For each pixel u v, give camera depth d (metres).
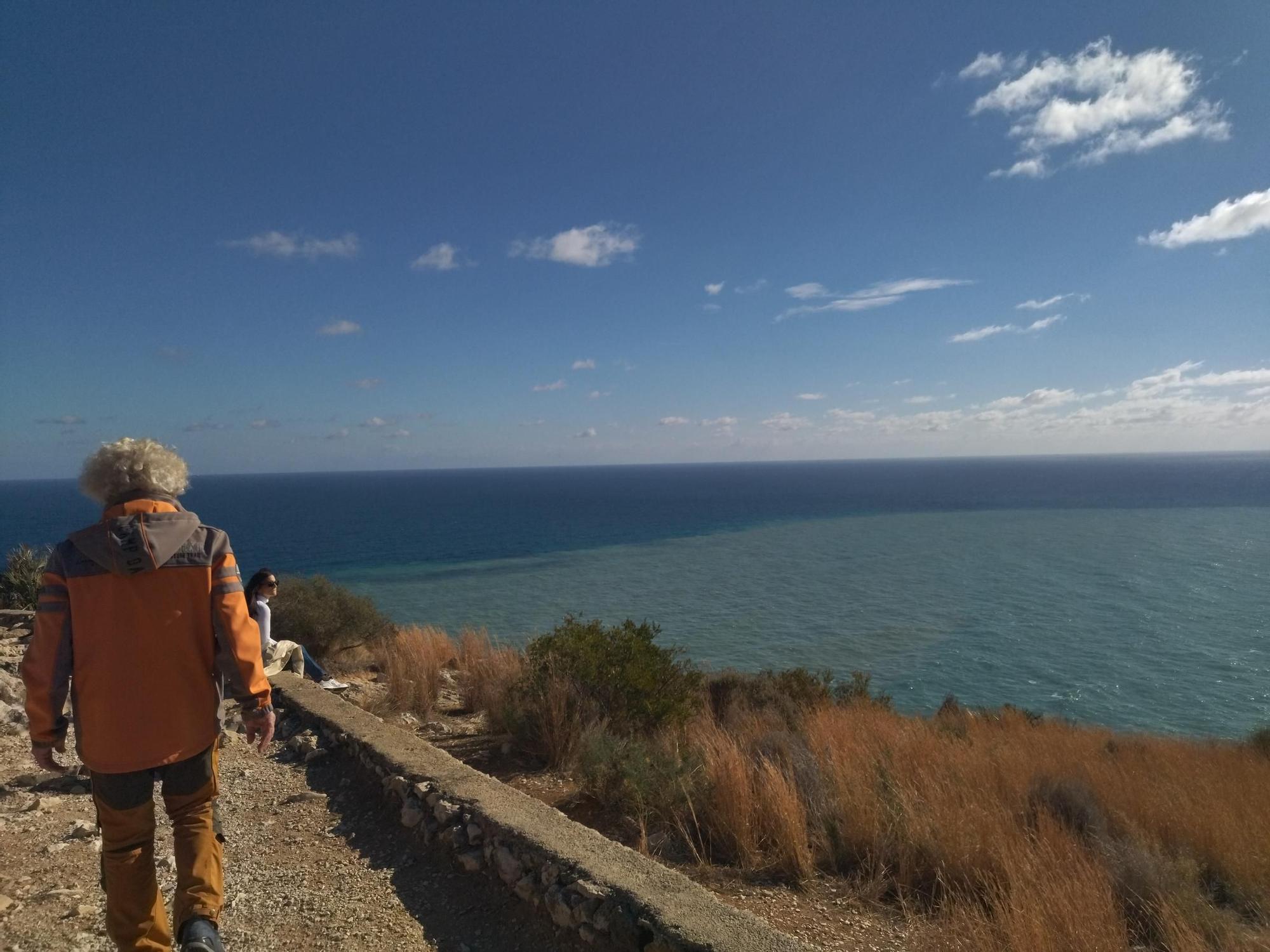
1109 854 4.75
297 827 4.25
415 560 76.81
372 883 3.59
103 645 2.29
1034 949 3.34
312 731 5.80
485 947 3.08
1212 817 5.85
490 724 7.48
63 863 3.64
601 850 3.46
